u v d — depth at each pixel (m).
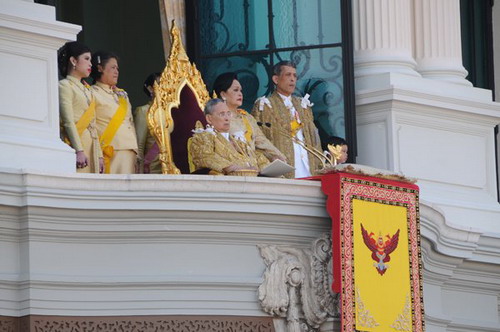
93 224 21.91
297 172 25.45
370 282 22.77
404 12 27.83
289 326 22.67
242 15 27.30
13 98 22.36
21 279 21.53
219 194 22.14
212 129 23.73
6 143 22.06
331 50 27.09
